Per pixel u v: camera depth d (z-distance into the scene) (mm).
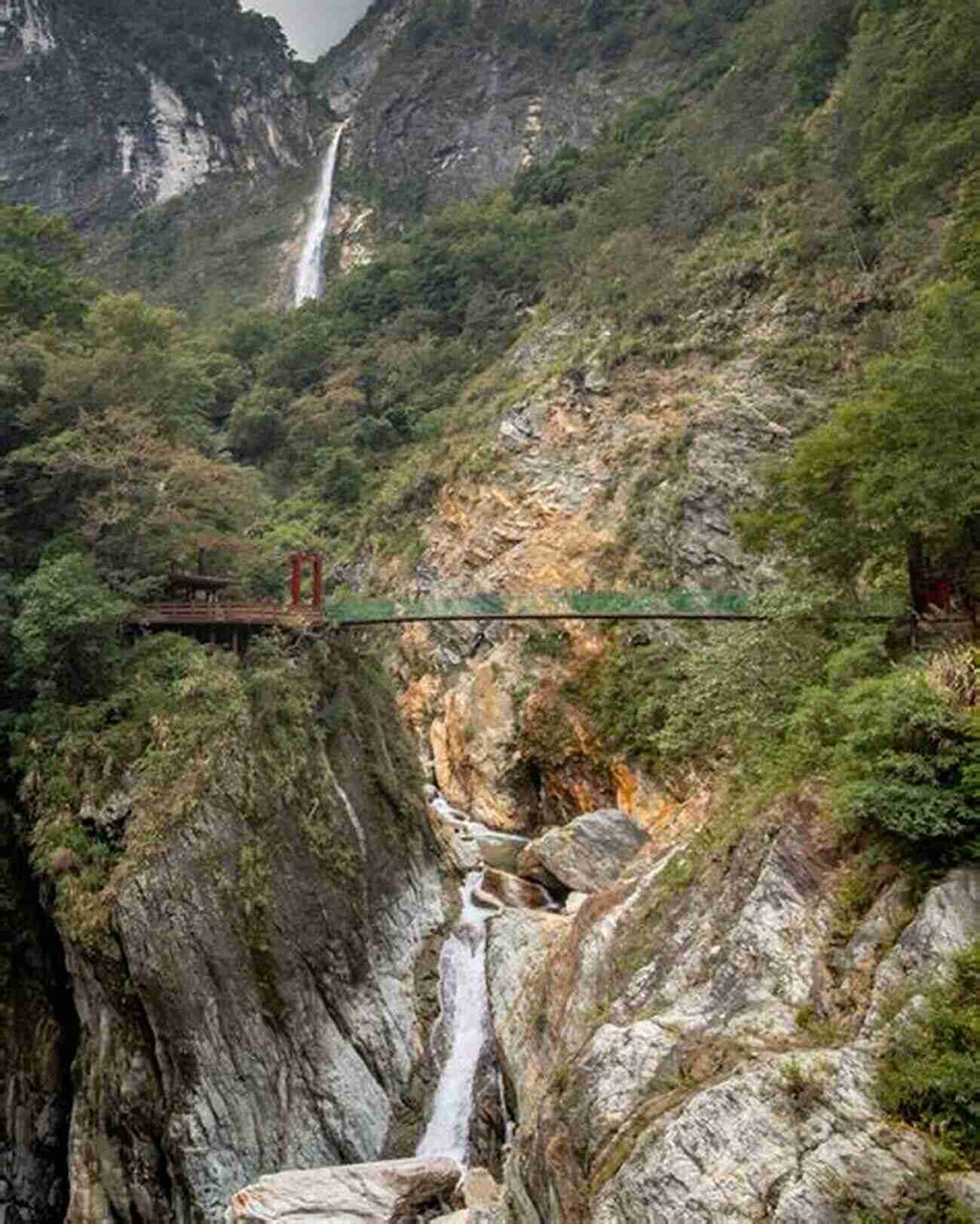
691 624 34219
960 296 17375
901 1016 8875
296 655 23328
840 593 17672
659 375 43562
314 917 19859
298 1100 17844
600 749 34594
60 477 24344
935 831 10102
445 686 44594
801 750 13352
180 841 17953
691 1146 8555
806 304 40188
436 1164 16172
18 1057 18031
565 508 42375
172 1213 16219
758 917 11367
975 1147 7672
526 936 20906
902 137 36750
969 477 14852
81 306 33812
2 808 19578
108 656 20984
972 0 31781
